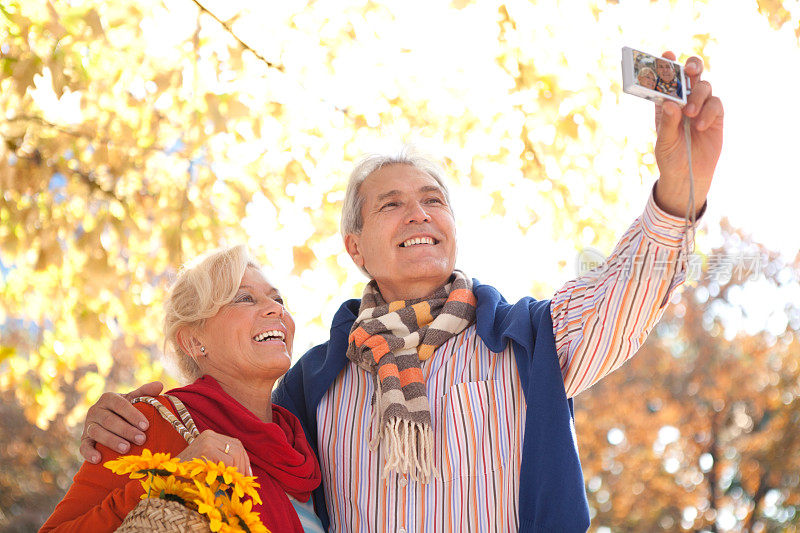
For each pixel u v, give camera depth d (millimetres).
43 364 5445
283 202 4945
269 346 2369
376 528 2254
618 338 2123
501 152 4809
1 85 4367
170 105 4762
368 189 2578
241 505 1783
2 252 4910
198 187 4965
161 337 5195
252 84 4773
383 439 2309
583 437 14688
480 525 2197
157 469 1824
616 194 4871
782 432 13625
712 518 14195
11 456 13289
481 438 2250
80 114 4785
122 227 4973
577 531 2064
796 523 13219
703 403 14406
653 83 1822
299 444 2309
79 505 2047
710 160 1911
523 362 2281
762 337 13758
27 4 4312
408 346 2369
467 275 2604
